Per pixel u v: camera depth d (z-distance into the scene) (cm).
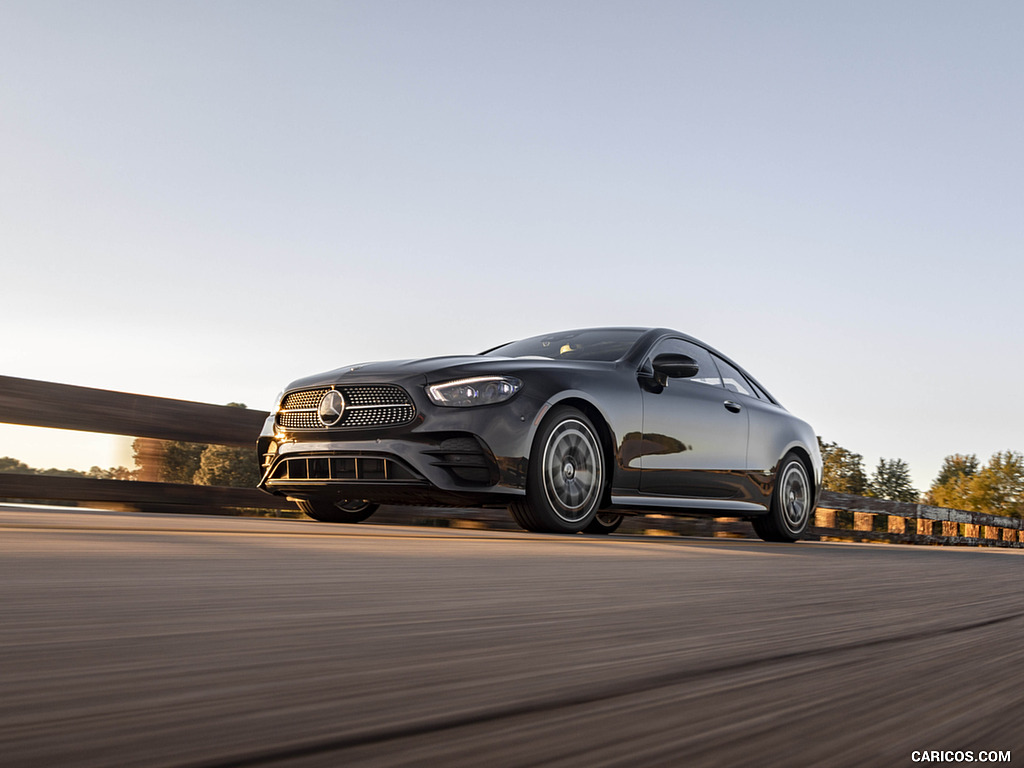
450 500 455
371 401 461
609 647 93
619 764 49
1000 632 122
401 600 125
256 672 69
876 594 173
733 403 582
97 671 66
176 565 157
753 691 73
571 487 471
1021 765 55
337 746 49
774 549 375
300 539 249
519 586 154
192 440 646
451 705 62
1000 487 7875
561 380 473
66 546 184
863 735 60
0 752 45
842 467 9000
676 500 530
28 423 572
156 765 44
